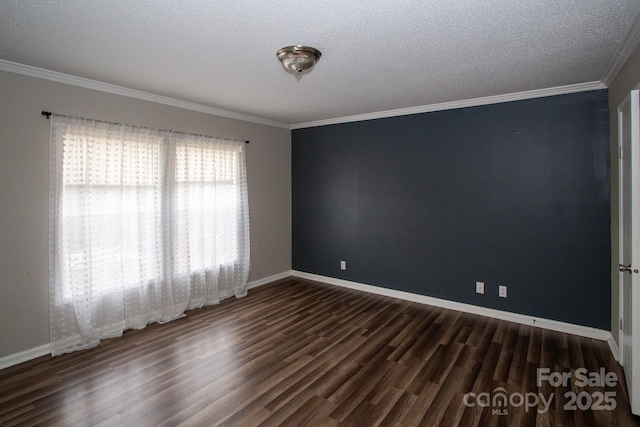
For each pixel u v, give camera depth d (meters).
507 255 3.58
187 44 2.26
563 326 3.30
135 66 2.67
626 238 2.36
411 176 4.18
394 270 4.38
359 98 3.66
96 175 3.09
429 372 2.57
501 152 3.57
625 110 2.34
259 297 4.38
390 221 4.38
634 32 2.06
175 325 3.47
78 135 2.96
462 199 3.83
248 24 1.99
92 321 3.06
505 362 2.71
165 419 2.04
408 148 4.18
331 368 2.62
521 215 3.49
